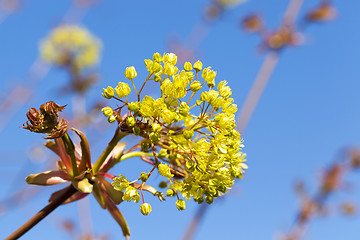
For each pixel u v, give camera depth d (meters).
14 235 0.29
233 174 0.30
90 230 0.67
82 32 0.80
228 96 0.29
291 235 0.64
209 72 0.29
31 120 0.28
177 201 0.29
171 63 0.29
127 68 0.29
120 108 0.29
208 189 0.29
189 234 0.52
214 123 0.29
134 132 0.28
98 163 0.30
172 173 0.30
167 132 0.29
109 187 0.30
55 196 0.31
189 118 0.30
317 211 0.63
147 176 0.29
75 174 0.30
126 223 0.31
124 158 0.31
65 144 0.29
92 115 0.62
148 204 0.29
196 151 0.29
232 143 0.29
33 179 0.30
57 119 0.28
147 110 0.28
